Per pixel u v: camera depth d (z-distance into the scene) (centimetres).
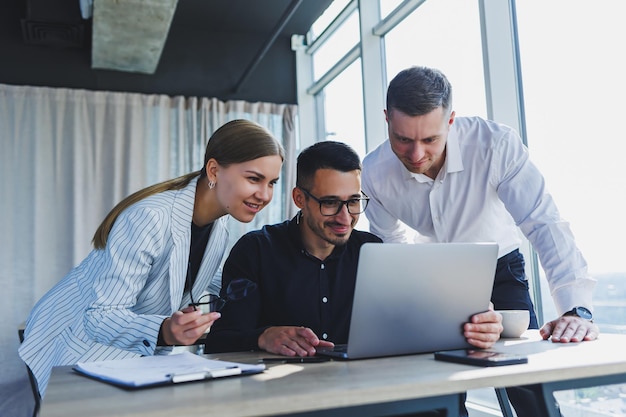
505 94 273
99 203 460
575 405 235
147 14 384
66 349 144
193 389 91
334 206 160
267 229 184
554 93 252
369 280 117
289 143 511
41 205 446
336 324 172
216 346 154
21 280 436
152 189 159
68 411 78
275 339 138
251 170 155
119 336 132
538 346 129
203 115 493
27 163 447
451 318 127
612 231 223
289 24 516
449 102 173
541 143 260
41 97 457
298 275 173
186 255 157
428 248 122
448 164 196
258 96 525
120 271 142
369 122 396
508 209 192
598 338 140
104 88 483
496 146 192
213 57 519
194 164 483
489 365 102
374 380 92
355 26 441
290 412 81
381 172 215
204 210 166
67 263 447
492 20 279
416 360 115
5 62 462
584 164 236
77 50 480
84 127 464
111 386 97
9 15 467
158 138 478
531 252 267
